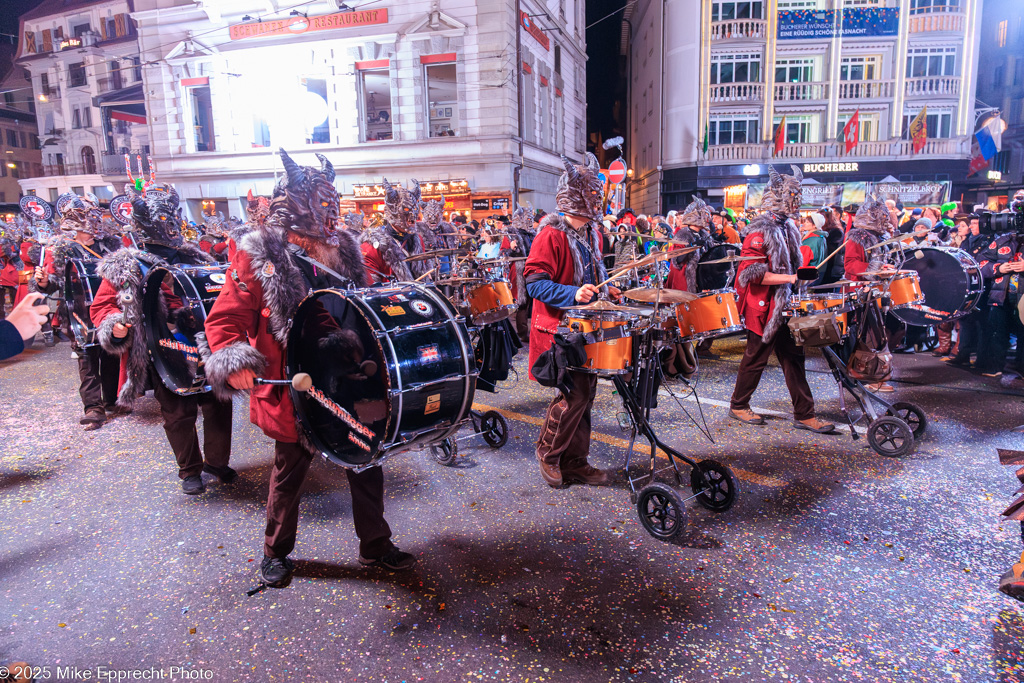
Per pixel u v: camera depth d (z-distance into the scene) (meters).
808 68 26.83
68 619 2.56
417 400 2.41
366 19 19.39
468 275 5.35
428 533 3.24
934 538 3.04
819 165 26.50
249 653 2.31
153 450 4.72
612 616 2.49
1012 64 32.12
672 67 28.05
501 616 2.51
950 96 25.75
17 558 3.08
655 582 2.73
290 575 2.80
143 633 2.45
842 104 26.61
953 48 25.48
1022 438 4.41
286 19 19.86
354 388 2.56
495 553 3.02
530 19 20.78
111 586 2.81
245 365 2.28
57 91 36.22
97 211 5.20
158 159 21.88
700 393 5.96
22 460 4.52
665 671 2.16
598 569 2.85
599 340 3.02
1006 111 32.50
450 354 2.57
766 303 4.62
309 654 2.30
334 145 20.30
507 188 19.41
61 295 5.24
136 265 3.84
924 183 22.36
